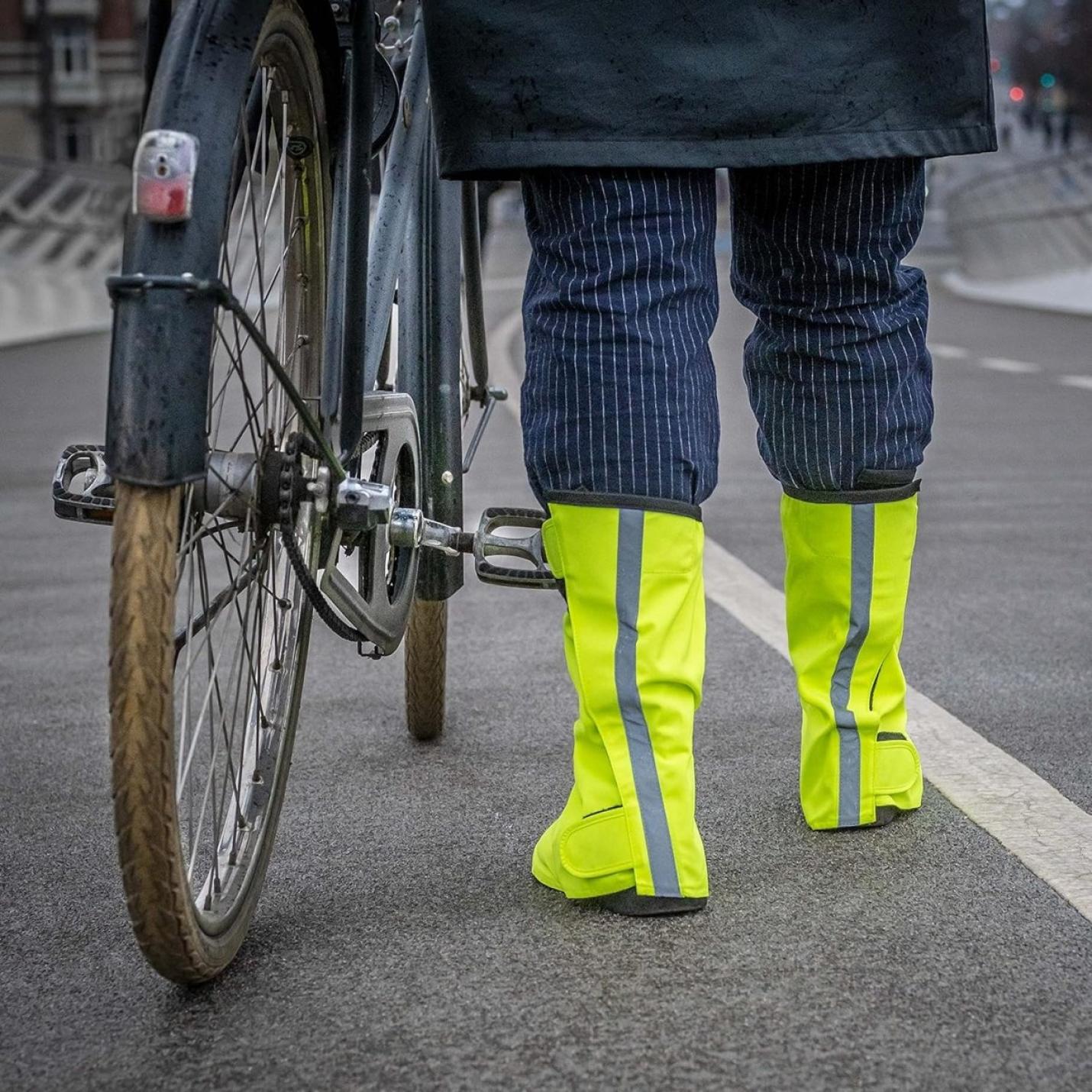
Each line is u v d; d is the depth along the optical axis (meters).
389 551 1.92
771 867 1.84
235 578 1.58
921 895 1.74
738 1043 1.39
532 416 1.69
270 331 1.66
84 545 4.61
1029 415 7.77
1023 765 2.26
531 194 1.68
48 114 37.72
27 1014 1.51
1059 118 77.44
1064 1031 1.41
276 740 1.72
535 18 1.59
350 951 1.63
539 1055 1.38
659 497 1.65
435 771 2.31
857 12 1.62
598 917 1.69
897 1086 1.31
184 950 1.42
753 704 2.64
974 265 34.19
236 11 1.40
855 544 1.91
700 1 1.60
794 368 1.86
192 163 1.34
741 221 1.85
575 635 1.68
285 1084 1.34
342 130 1.70
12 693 2.90
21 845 2.04
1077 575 3.81
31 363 13.41
